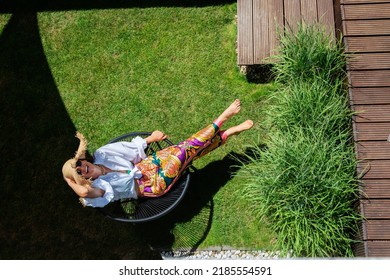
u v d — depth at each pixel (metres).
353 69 4.49
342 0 4.68
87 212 4.77
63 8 5.45
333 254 4.35
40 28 5.40
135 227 4.70
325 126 4.34
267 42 4.79
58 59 5.27
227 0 5.33
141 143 4.27
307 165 4.16
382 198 4.11
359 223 4.14
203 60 5.14
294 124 4.43
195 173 4.78
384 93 4.40
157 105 5.03
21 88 5.19
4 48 5.35
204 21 5.29
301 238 4.19
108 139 4.97
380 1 4.66
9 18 5.44
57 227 4.77
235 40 5.17
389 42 4.55
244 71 5.02
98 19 5.39
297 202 4.17
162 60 5.18
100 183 3.98
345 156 4.23
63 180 4.87
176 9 5.35
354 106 4.38
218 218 4.64
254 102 4.93
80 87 5.15
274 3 4.90
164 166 4.22
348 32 4.60
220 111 4.95
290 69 4.59
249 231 4.58
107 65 5.21
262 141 4.81
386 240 4.02
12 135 5.04
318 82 4.52
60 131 5.02
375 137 4.27
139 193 4.25
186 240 4.63
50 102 5.12
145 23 5.34
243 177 4.71
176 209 4.70
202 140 4.26
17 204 4.85
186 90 5.05
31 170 4.93
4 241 4.78
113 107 5.06
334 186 4.05
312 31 4.55
